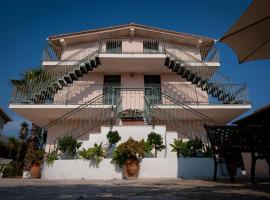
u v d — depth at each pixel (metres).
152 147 9.08
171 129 13.59
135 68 15.62
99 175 8.35
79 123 14.27
